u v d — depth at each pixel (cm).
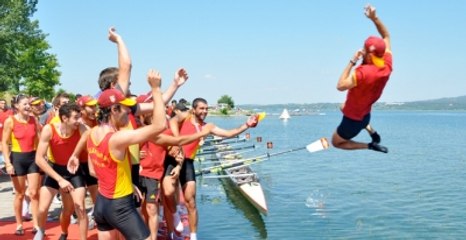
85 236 683
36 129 799
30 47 5078
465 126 8119
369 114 530
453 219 1379
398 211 1475
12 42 4734
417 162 2786
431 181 2064
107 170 491
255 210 1441
